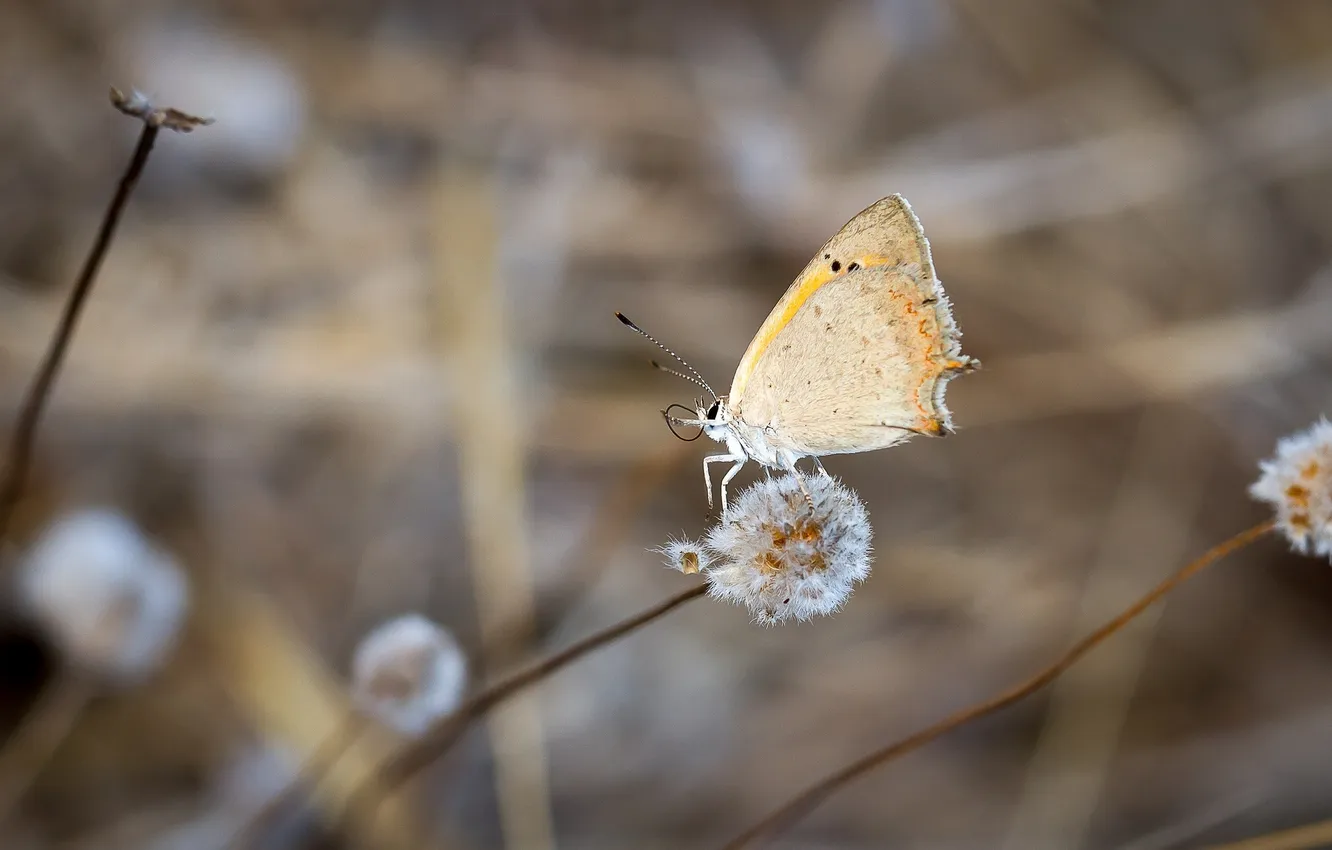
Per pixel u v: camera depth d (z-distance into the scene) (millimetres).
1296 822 177
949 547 193
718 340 199
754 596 141
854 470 196
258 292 192
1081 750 183
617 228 201
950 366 147
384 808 169
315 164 198
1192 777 182
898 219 147
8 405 180
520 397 190
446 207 194
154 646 166
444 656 151
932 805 180
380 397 189
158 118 139
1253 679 188
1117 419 199
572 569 185
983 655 188
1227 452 197
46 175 195
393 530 188
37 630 173
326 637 182
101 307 188
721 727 183
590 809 178
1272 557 193
